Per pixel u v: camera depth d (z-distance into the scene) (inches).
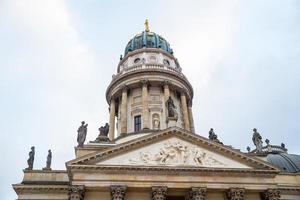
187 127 3420.3
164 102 3484.3
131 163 2306.8
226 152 2406.5
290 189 2659.9
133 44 4207.7
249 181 2319.1
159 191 2201.0
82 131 2642.7
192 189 2225.6
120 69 4067.4
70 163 2237.9
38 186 2423.7
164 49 4153.5
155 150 2374.5
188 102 3794.3
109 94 3769.7
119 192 2175.2
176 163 2330.2
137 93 3619.6
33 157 2664.9
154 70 3614.7
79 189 2156.7
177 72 3762.3
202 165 2343.8
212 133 2714.1
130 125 3415.4
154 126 3319.4
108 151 2313.0
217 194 2311.8
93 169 2241.6
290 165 3245.6
